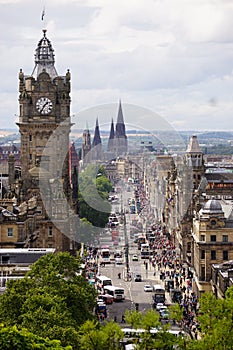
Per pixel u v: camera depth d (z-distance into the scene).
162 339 164.38
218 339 163.62
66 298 191.50
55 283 197.38
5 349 132.38
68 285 197.38
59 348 137.88
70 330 164.38
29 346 134.25
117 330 164.50
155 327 168.88
